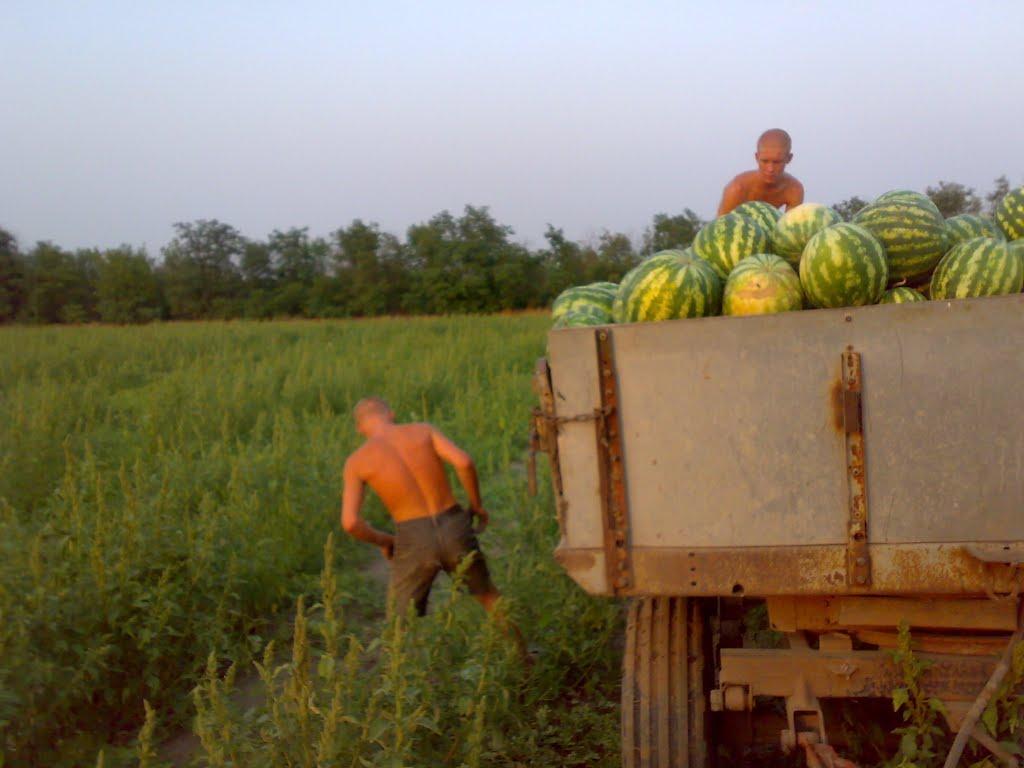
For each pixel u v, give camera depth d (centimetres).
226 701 371
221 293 6988
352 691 379
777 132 579
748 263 397
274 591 636
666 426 325
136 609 518
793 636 365
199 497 759
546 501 714
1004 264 381
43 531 535
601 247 6362
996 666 328
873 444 314
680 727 358
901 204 413
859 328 312
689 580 326
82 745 446
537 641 529
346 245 6506
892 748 392
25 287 6875
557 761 431
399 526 502
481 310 6128
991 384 307
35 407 1108
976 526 311
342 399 1394
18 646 435
